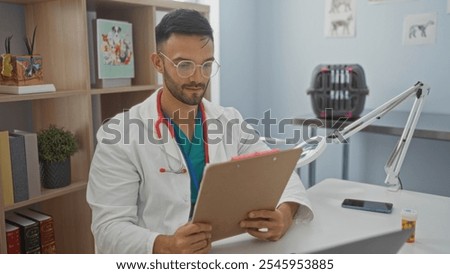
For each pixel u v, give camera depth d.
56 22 1.78
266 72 3.25
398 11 2.66
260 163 0.91
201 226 0.96
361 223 1.25
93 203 1.16
